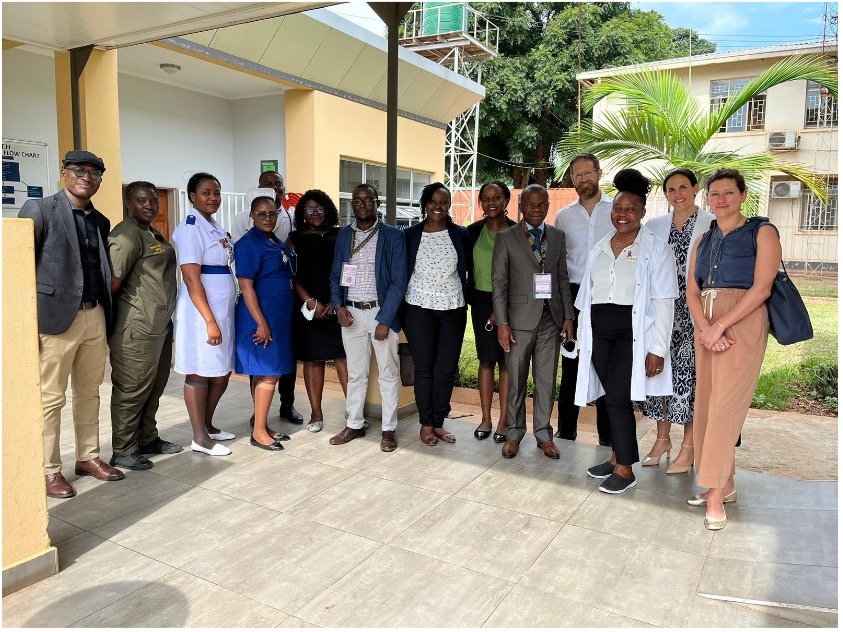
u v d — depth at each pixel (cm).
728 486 346
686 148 674
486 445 443
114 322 372
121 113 871
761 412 574
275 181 502
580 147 709
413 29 1494
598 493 360
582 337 370
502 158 2242
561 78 1933
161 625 234
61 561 279
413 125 1313
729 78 1512
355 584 262
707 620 240
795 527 317
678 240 376
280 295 418
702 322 322
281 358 421
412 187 1377
